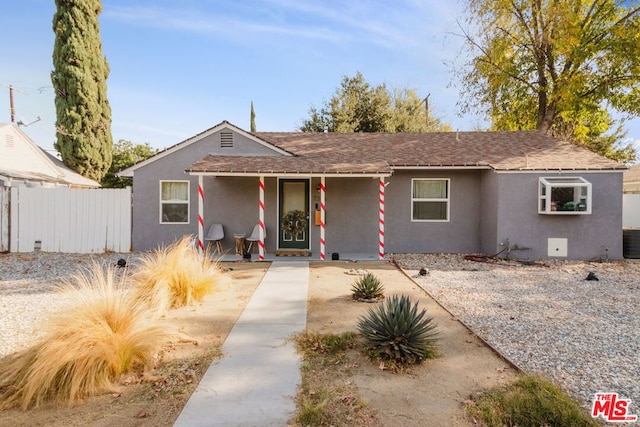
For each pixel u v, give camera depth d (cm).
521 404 325
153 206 1225
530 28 1812
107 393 355
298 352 446
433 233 1259
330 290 752
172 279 650
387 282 831
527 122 2128
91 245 1204
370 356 424
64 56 2055
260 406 329
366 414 317
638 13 1639
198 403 334
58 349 359
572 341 488
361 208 1232
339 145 1400
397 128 2792
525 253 1127
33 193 1190
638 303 670
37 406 335
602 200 1103
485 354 441
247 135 1235
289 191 1230
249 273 916
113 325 409
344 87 2772
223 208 1224
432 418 311
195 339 484
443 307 639
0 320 561
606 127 2156
